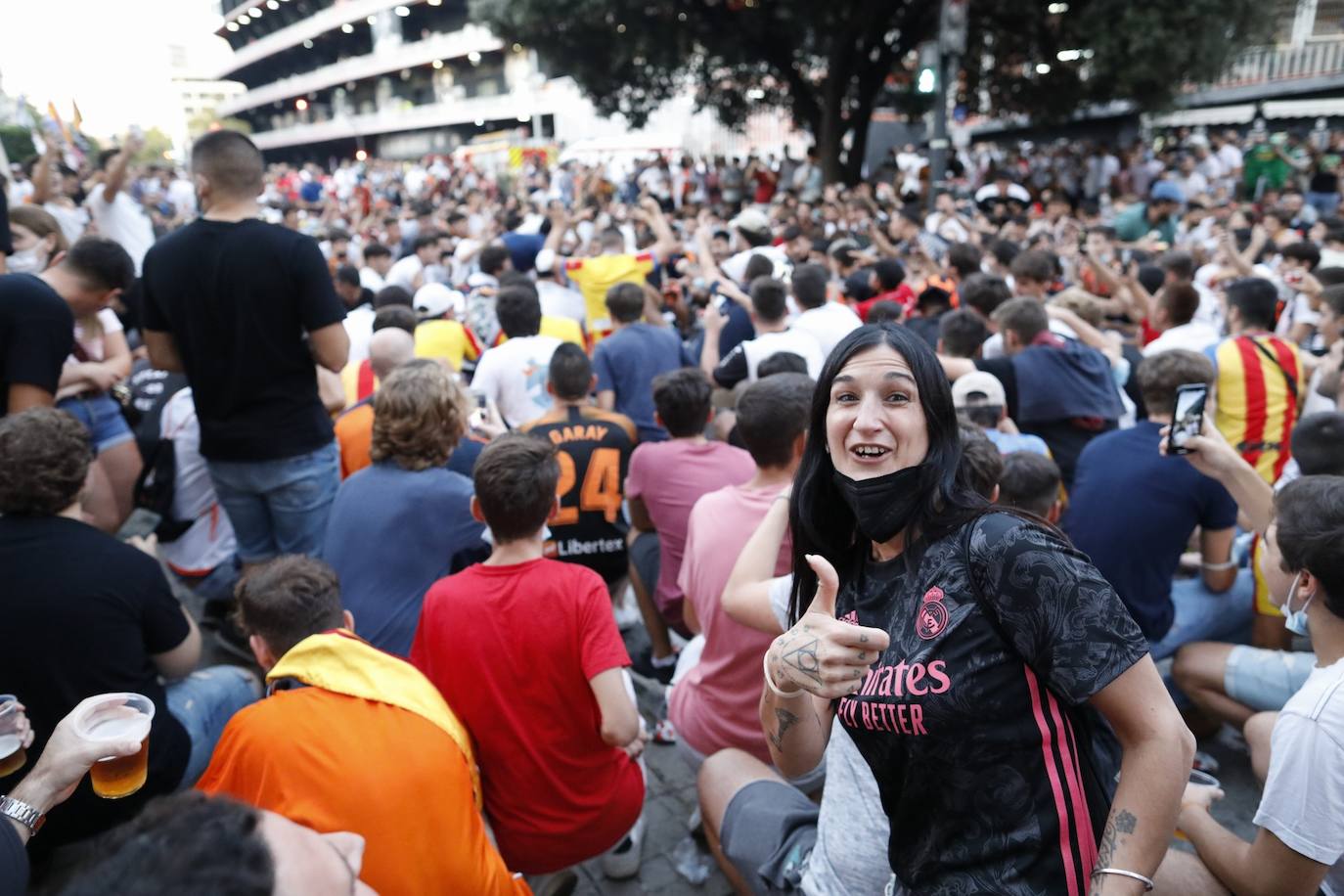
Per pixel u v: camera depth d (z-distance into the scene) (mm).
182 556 3955
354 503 2848
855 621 1435
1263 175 15055
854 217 11750
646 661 3727
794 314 6227
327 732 1690
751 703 2535
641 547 3627
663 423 3350
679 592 3332
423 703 1806
